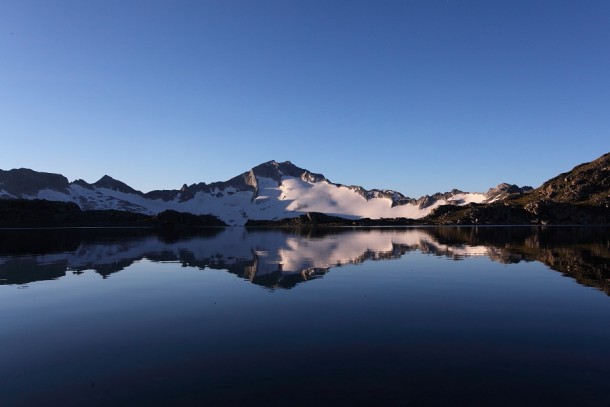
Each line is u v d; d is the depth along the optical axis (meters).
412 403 14.17
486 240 99.50
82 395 15.07
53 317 25.38
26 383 16.11
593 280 36.88
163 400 14.60
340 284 35.69
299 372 16.77
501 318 24.30
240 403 14.30
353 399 14.49
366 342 20.25
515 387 15.27
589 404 14.02
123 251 69.69
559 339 20.44
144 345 20.17
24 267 47.78
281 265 49.06
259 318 24.67
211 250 71.88
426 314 25.31
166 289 33.72
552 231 162.00
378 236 132.25
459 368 17.02
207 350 19.36
